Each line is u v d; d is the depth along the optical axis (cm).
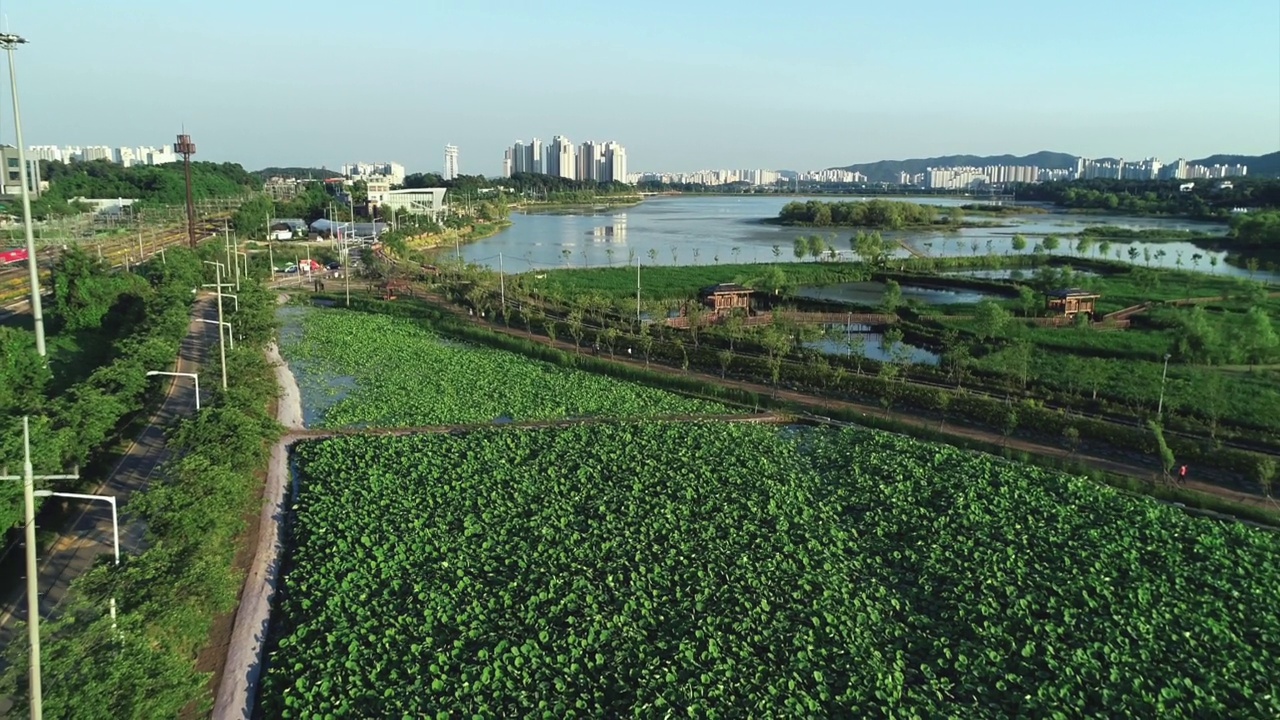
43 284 10362
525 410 6212
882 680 2936
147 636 2636
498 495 4484
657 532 4075
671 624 3297
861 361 7450
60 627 2552
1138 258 16338
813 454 5262
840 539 4038
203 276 10525
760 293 11694
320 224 18725
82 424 4362
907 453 5241
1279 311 9806
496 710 2786
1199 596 3516
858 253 15400
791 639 3189
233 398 4759
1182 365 7531
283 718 2788
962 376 6950
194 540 3222
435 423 5900
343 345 8375
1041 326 9381
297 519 4241
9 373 5091
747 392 6669
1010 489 4634
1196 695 2873
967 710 2797
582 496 4497
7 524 3453
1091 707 2845
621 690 2888
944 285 13012
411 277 12719
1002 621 3334
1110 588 3562
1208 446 5275
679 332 8769
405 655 3092
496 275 12619
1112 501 4472
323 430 5691
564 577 3625
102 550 3706
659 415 6138
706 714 2755
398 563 3750
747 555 3822
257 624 3331
